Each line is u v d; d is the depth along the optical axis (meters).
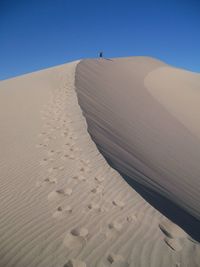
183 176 6.21
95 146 6.55
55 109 9.58
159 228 3.69
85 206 4.08
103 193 4.50
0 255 2.98
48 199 4.21
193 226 3.96
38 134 7.36
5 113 9.28
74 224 3.62
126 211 4.02
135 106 11.57
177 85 20.75
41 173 5.13
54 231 3.44
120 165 5.73
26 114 9.13
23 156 5.93
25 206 3.99
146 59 34.00
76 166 5.50
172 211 4.25
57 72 16.77
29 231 3.41
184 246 3.39
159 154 7.23
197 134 10.73
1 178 4.89
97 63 20.36
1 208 3.92
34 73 18.73
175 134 9.74
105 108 10.01
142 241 3.39
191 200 4.98
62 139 7.00
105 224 3.67
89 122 8.21
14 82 15.77
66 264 2.94
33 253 3.05
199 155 8.32
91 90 12.07
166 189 5.13
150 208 4.17
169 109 13.13
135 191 4.65
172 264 3.07
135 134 8.28
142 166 6.00
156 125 9.98
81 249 3.17
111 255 3.12
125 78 17.36
